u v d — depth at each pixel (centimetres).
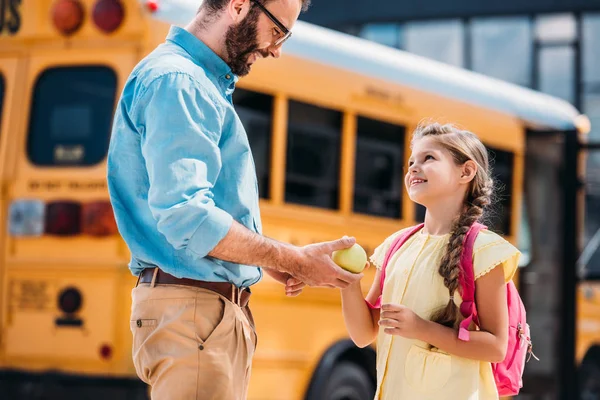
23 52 719
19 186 701
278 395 721
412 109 846
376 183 810
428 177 354
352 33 1689
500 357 336
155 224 340
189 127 327
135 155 341
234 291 350
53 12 706
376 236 804
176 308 341
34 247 688
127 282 666
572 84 1714
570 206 1004
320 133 767
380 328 361
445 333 333
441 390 336
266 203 720
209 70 351
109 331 662
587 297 1046
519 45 1730
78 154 693
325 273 347
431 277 345
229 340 346
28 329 681
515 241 942
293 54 751
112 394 657
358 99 798
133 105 337
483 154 361
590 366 1053
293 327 737
